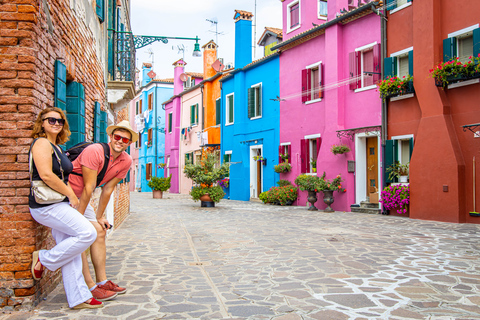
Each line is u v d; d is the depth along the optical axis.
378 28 13.66
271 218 12.34
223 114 24.38
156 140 36.69
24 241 3.73
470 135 10.58
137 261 6.07
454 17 11.14
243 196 21.73
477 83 10.41
